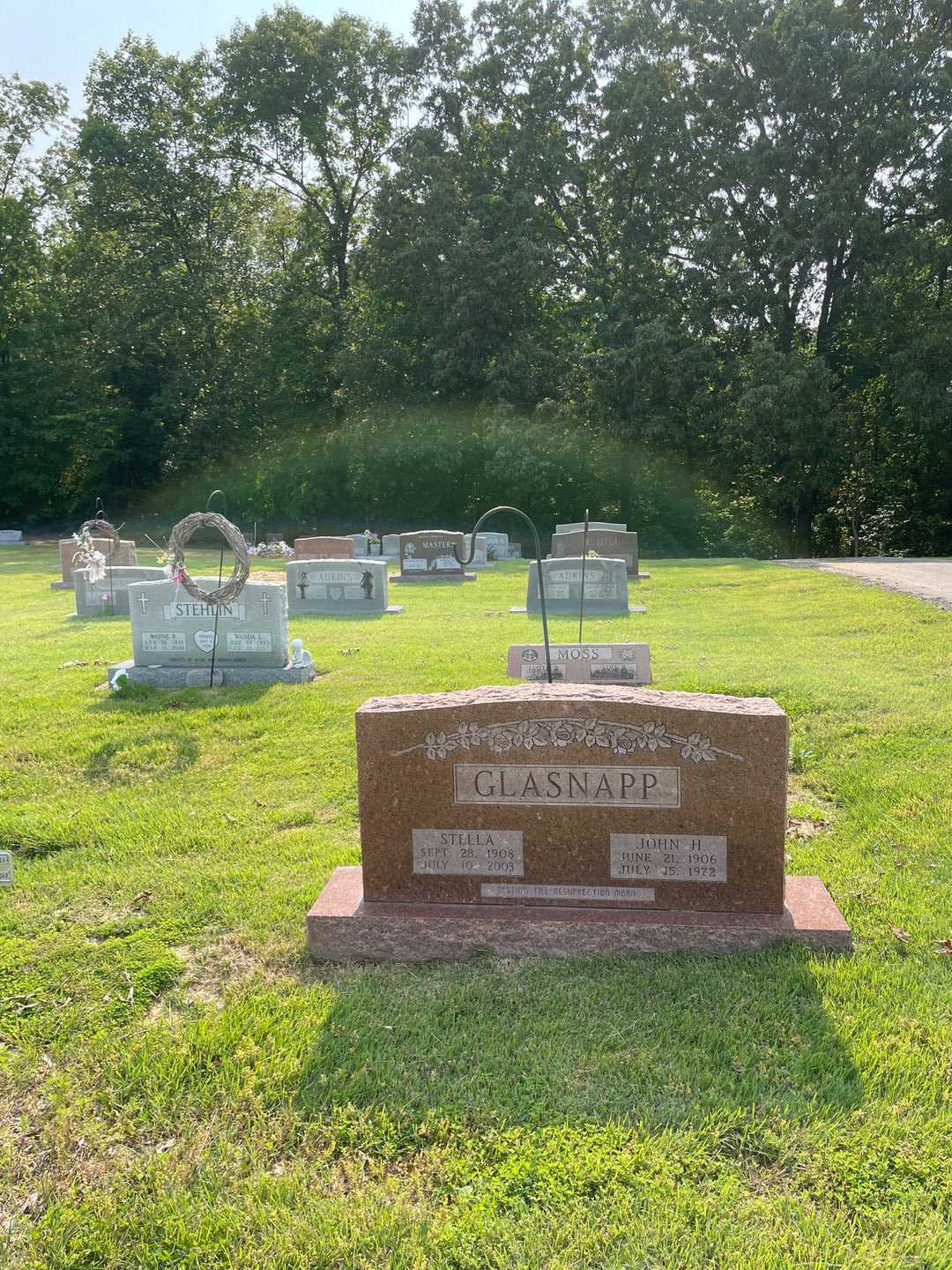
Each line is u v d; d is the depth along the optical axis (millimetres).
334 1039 3852
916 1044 3715
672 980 4152
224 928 4855
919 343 29781
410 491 39344
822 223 29750
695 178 33656
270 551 29391
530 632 13188
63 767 7480
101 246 40750
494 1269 2789
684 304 33562
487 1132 3320
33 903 5184
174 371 41875
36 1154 3312
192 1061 3707
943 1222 2889
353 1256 2848
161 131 40219
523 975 4266
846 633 12188
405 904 4590
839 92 30266
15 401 41500
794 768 7027
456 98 36031
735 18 31828
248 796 6773
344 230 42188
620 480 36000
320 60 37875
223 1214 3014
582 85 35094
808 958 4289
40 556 31578
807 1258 2760
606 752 4387
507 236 33688
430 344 35500
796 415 30203
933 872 5199
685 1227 2889
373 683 9758
